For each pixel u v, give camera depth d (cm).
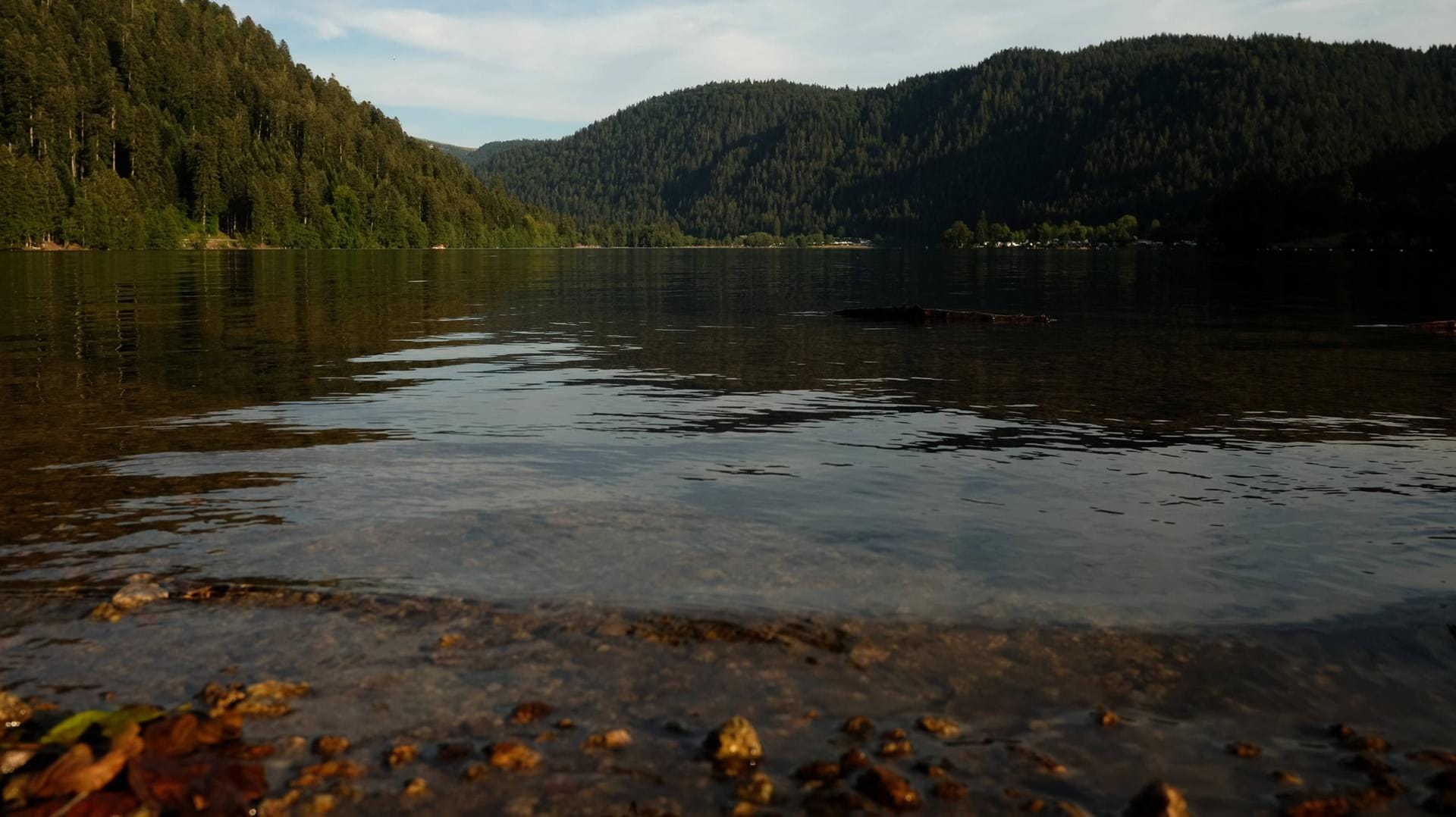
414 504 581
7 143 11819
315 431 804
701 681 350
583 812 270
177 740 303
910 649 379
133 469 661
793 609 414
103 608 414
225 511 563
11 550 488
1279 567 476
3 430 793
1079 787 286
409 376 1147
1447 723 330
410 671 357
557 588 438
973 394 1020
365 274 4797
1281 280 4269
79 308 2175
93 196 10619
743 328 1852
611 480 643
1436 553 496
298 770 291
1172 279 4578
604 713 327
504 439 779
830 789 282
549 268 6272
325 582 446
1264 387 1071
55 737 305
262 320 1922
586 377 1146
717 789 281
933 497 604
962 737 314
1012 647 382
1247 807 279
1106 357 1363
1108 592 442
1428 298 2903
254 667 361
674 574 458
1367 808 279
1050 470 677
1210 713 334
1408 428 824
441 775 289
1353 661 374
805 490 622
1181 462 702
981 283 4266
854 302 2736
